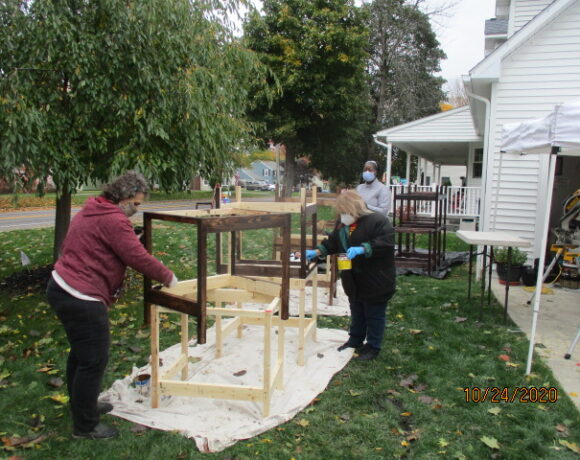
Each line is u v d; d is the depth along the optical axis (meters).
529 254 7.21
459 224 13.79
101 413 3.03
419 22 23.48
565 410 3.11
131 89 4.74
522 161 7.12
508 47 6.78
